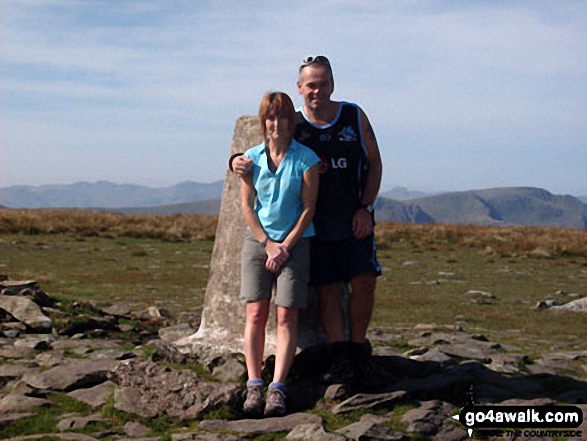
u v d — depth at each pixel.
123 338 8.98
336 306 5.83
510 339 10.30
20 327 8.70
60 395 5.59
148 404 5.17
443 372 6.45
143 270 19.80
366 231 5.63
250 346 5.45
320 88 5.54
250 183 5.54
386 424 4.88
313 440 4.51
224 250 6.62
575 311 13.68
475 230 35.81
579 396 5.68
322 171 5.59
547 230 37.28
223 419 5.07
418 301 14.85
